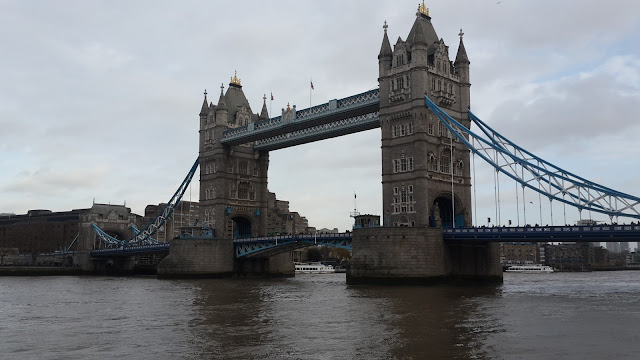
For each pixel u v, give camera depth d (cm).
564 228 7425
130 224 19188
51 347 3381
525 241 7831
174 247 12312
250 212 13512
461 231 8312
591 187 7725
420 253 8275
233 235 13612
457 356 2944
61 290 8575
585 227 7275
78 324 4391
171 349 3253
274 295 6906
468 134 9181
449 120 9262
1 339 3688
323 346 3256
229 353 3106
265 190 13812
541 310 4906
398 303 5534
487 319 4300
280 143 12756
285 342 3403
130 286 9438
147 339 3612
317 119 10962
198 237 12488
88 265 17088
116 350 3253
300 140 12219
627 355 2948
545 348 3139
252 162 13725
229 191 13188
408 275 8219
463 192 9694
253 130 12406
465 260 8944
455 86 9831
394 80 9600
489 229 8038
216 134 13238
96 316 4919
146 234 15512
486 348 3144
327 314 4734
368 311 4875
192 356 3050
